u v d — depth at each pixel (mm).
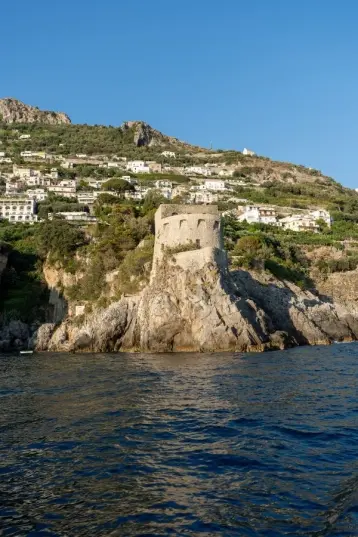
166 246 74500
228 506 16266
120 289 80875
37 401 33344
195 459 20641
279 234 133500
